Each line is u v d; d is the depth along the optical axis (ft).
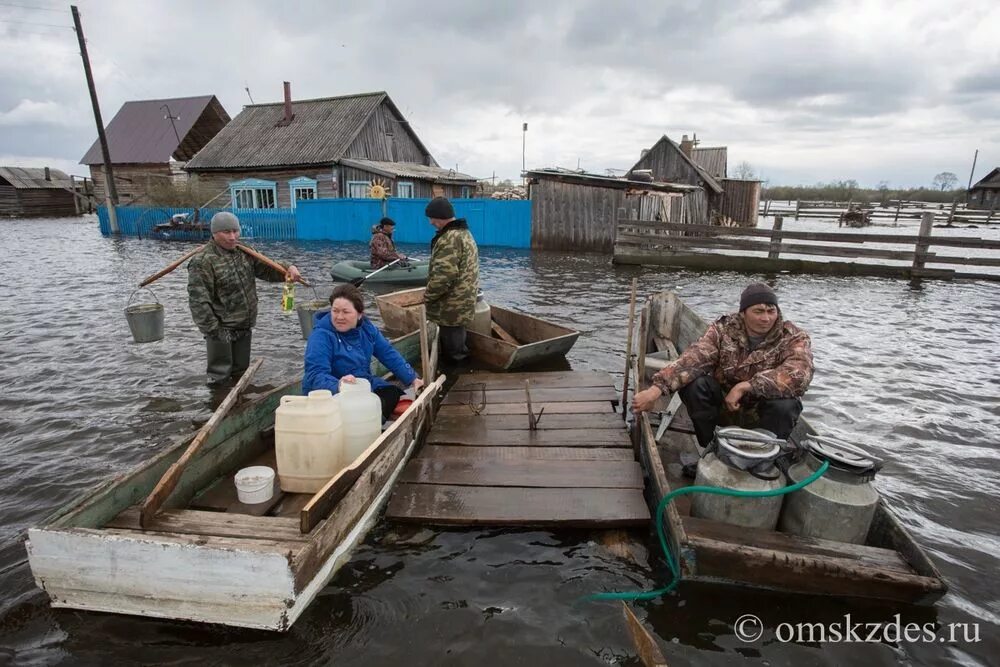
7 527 11.30
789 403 11.30
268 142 84.33
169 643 8.30
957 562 10.60
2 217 120.37
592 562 10.37
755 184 100.22
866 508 9.61
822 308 34.40
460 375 20.17
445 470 13.11
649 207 64.64
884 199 191.42
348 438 11.53
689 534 9.84
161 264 49.96
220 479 12.16
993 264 43.21
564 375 19.88
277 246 63.87
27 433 15.56
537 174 59.52
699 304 35.35
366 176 77.92
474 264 20.93
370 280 39.14
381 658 8.16
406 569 10.10
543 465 13.30
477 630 8.71
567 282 42.06
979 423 17.21
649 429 13.20
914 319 31.37
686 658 8.28
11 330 26.58
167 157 104.32
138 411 17.12
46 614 8.81
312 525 8.98
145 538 8.30
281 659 8.08
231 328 18.86
